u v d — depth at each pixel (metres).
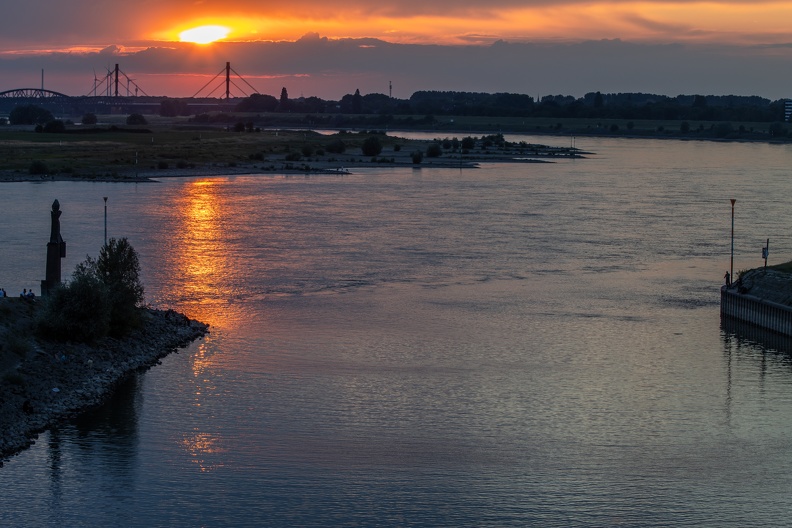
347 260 130.50
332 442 65.19
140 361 80.12
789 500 57.75
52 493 56.78
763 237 153.38
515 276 121.38
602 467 62.09
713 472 61.56
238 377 78.00
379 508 55.78
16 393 68.06
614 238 152.50
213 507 55.56
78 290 78.44
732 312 99.12
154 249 135.88
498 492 58.09
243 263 126.69
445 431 67.69
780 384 78.50
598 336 92.94
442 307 104.19
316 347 87.50
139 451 62.75
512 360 84.69
